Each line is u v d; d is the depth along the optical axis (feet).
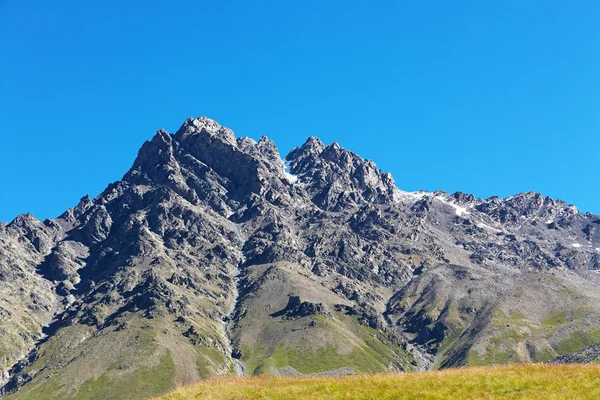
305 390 225.35
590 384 208.64
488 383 219.00
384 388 222.07
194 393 233.35
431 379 229.04
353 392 219.20
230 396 224.33
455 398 207.72
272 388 230.48
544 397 202.39
